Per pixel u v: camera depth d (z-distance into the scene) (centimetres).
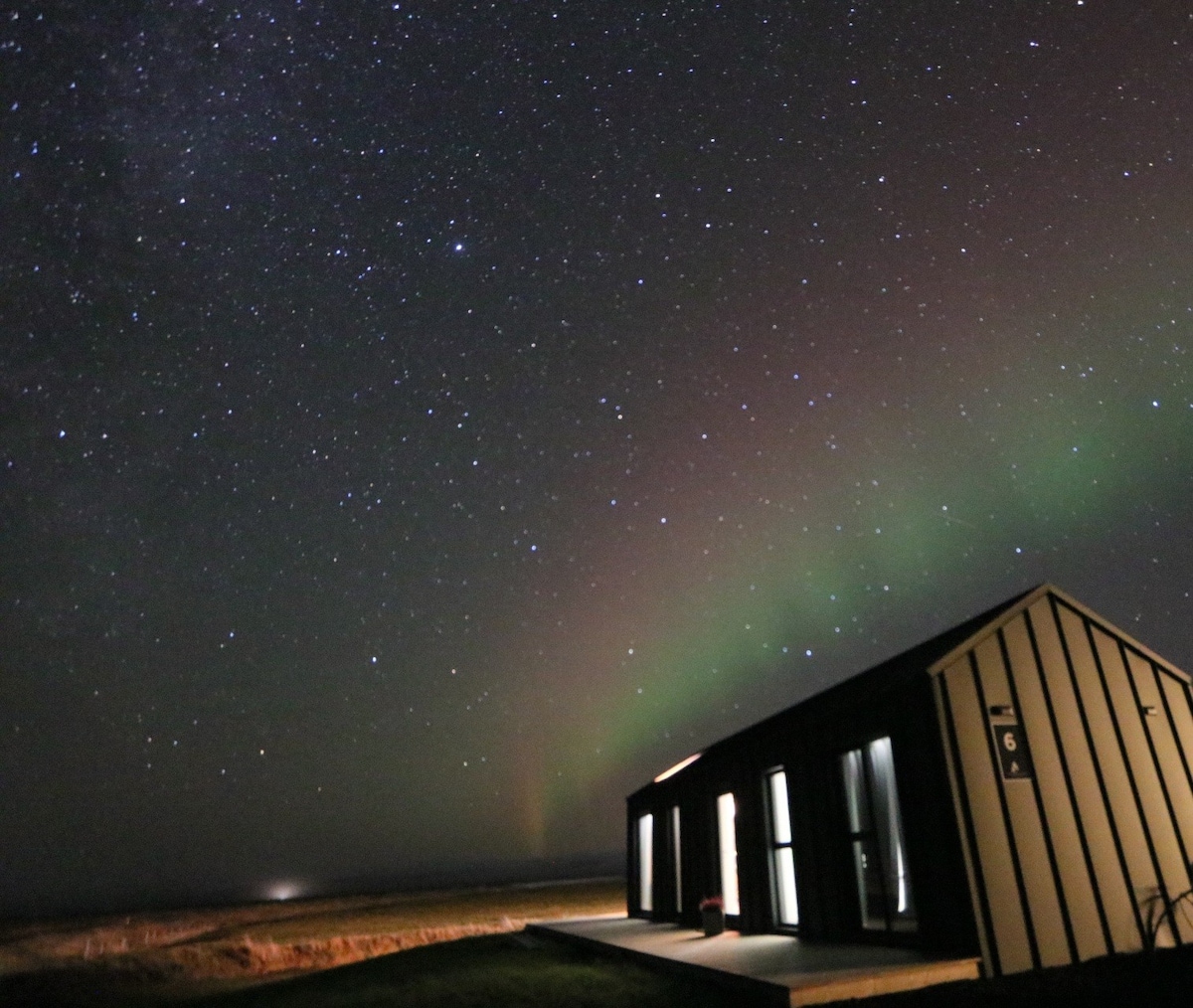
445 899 3011
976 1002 559
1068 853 695
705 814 1112
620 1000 681
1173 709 816
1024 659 758
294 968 1249
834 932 799
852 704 808
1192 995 551
